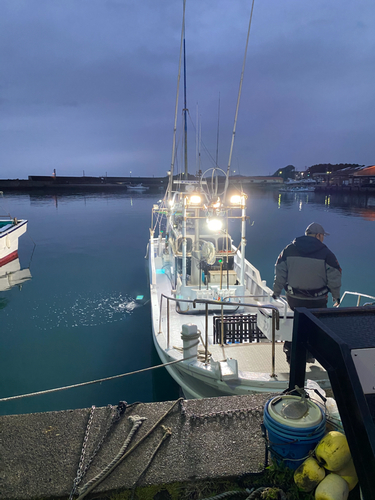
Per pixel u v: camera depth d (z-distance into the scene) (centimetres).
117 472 236
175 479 231
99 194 8744
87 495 222
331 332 198
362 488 168
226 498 218
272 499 210
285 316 423
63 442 266
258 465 240
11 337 866
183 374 508
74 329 913
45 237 2494
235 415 291
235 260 1049
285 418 221
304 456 221
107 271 1537
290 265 400
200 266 782
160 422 284
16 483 230
